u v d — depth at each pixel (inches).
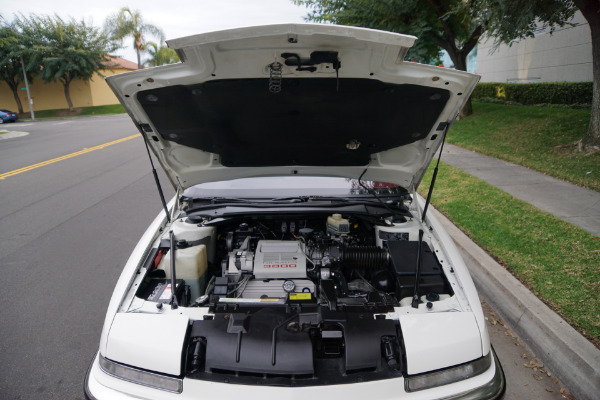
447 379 81.7
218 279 115.3
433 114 107.7
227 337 86.4
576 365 114.6
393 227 129.1
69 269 198.8
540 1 291.7
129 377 82.5
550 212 217.0
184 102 102.4
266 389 79.0
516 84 637.3
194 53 85.1
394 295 113.1
